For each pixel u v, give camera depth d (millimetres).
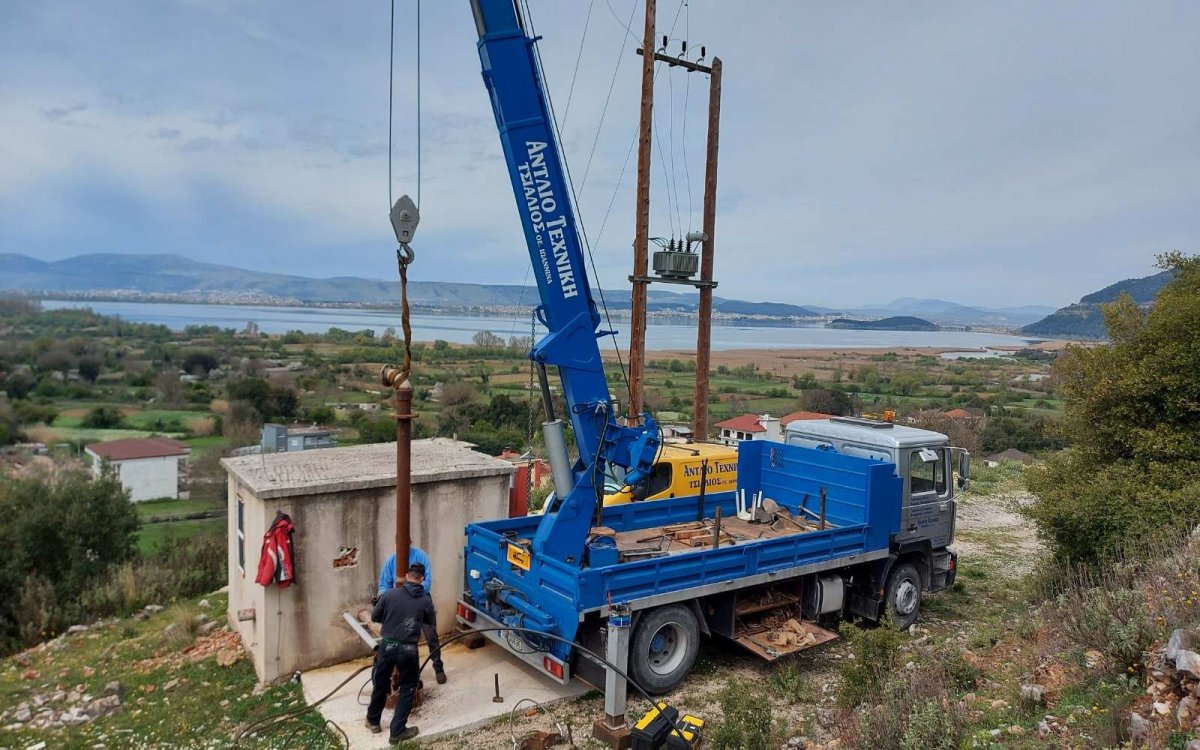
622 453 7867
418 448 10648
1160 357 10086
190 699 7449
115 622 11977
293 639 7785
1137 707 5262
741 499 10273
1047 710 5848
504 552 7684
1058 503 9930
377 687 6500
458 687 7402
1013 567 12445
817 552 8477
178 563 15133
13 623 12930
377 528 8305
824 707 7039
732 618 7957
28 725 7180
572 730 6633
